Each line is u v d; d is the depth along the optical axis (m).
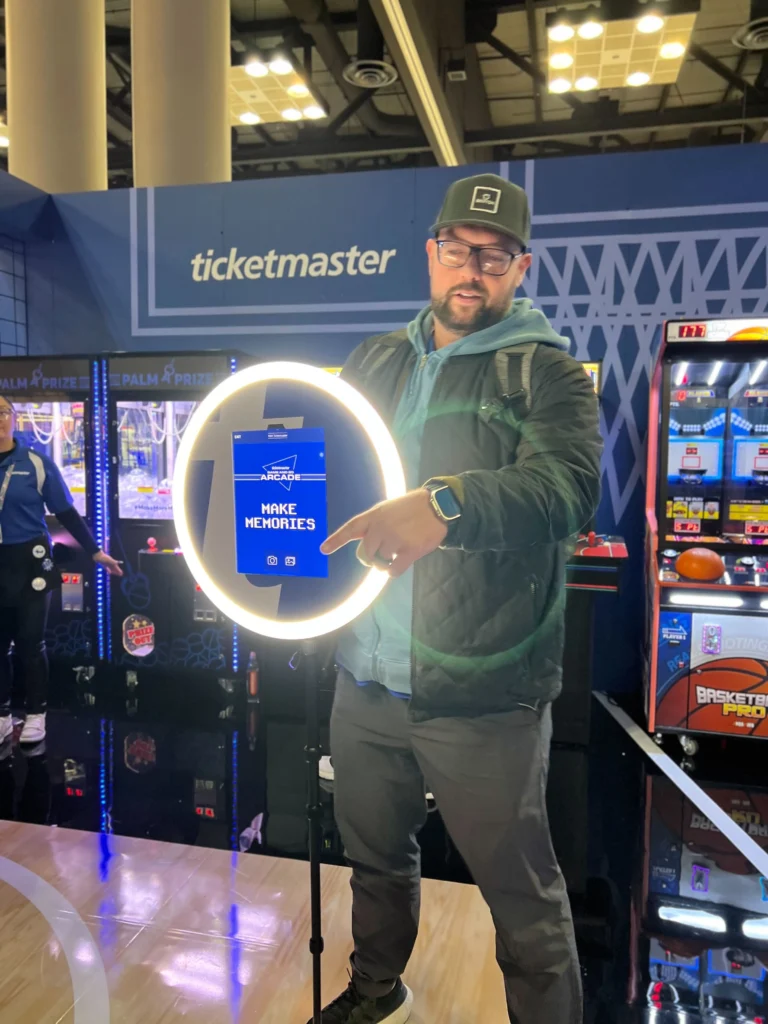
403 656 1.42
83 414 3.99
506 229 1.30
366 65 6.51
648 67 6.31
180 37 5.20
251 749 3.33
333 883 2.21
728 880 2.35
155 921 2.01
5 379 3.98
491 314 1.39
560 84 6.66
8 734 3.46
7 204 4.45
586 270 4.11
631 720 3.75
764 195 3.91
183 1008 1.69
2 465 3.28
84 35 5.38
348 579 1.20
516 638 1.31
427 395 1.42
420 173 4.31
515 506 1.10
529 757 1.34
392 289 4.40
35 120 5.35
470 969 1.82
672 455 3.37
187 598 3.89
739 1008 1.77
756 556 3.31
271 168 10.98
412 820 1.57
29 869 2.29
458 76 6.45
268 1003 1.70
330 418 1.20
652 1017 1.74
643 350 4.08
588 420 1.31
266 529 1.26
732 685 3.25
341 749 1.55
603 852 2.51
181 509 1.33
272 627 1.28
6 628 3.36
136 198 4.68
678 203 3.99
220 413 1.29
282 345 4.56
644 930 2.08
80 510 4.09
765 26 5.83
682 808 2.83
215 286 4.62
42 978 1.79
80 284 4.81
